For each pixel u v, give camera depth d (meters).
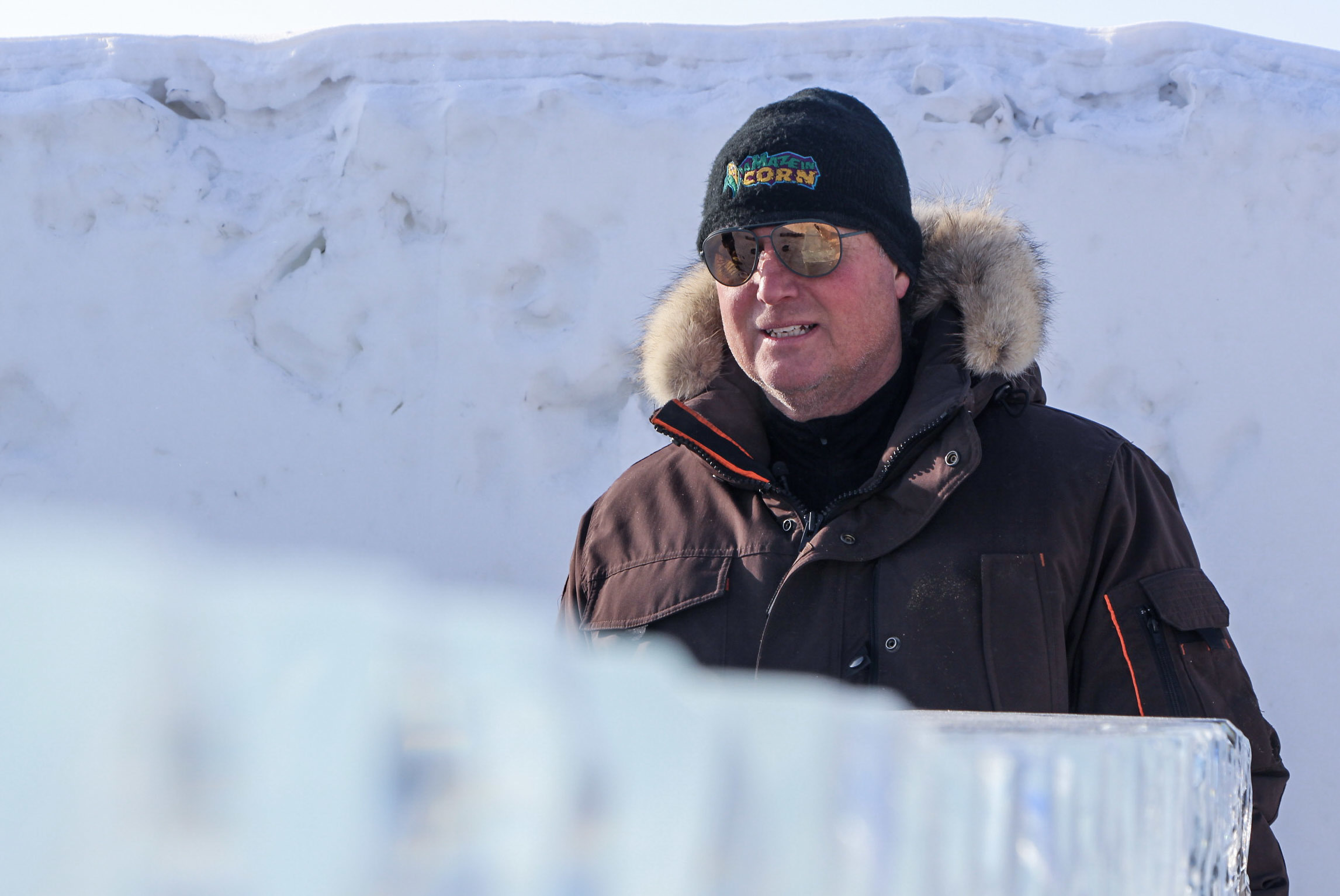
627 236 5.37
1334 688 4.63
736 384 2.03
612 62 5.68
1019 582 1.66
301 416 5.44
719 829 0.31
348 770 0.23
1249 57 5.39
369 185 5.52
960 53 5.48
